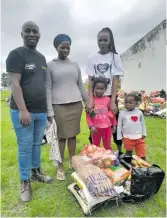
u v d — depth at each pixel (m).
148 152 4.55
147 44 13.92
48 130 3.31
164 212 2.73
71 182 3.42
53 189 3.24
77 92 3.45
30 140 2.99
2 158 4.44
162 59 12.50
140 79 15.16
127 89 17.55
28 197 2.97
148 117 8.32
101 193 2.64
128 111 3.86
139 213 2.67
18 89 2.72
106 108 3.61
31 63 2.87
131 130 3.81
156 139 5.29
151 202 2.91
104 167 3.07
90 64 3.71
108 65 3.62
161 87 12.73
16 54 2.74
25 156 2.97
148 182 2.87
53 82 3.35
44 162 4.20
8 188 3.31
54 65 3.32
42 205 2.82
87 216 2.67
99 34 3.58
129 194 2.85
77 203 2.93
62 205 2.88
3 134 6.37
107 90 3.65
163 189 3.20
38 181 3.45
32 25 2.86
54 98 3.35
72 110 3.43
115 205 2.85
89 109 3.55
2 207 2.86
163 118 8.05
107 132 3.63
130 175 3.01
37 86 2.94
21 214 2.73
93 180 2.70
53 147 3.31
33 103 2.94
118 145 4.25
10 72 2.72
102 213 2.71
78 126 3.56
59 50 3.28
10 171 3.85
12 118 2.92
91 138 3.89
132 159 3.45
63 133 3.41
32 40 2.88
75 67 3.46
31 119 2.96
